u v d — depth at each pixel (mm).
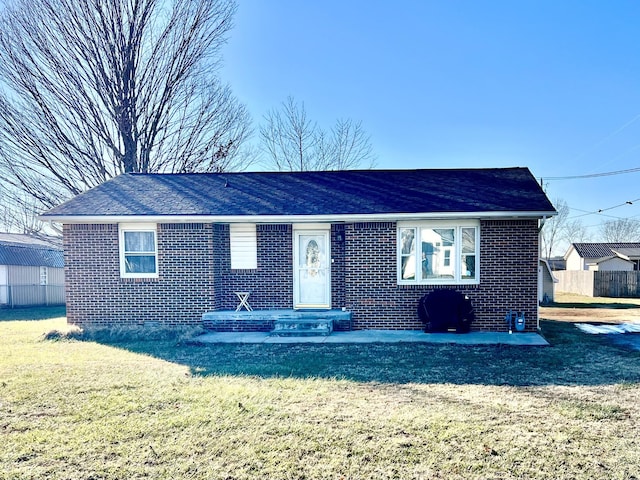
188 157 21812
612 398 5066
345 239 10336
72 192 18750
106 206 10594
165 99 20703
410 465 3418
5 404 4941
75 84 18391
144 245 10586
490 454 3596
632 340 8953
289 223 10680
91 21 18297
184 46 20641
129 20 19203
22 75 17438
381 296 10117
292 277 10820
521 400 4984
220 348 8328
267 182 12547
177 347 8461
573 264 39969
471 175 12500
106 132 19344
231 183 12484
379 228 10094
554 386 5559
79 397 5188
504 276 9867
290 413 4586
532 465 3410
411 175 12797
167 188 12031
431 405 4820
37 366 6844
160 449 3725
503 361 7008
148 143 20578
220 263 10797
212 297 10391
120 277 10500
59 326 10969
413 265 10141
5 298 20234
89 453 3664
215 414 4562
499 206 9609
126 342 9039
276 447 3748
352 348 8180
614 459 3502
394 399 5043
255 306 10852
